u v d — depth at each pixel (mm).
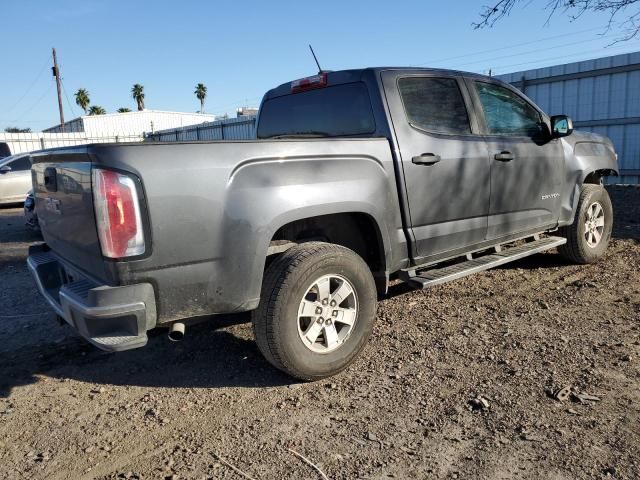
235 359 3908
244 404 3254
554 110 14180
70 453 2820
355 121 4160
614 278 5340
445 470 2529
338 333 3566
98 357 4055
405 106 4082
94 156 2760
